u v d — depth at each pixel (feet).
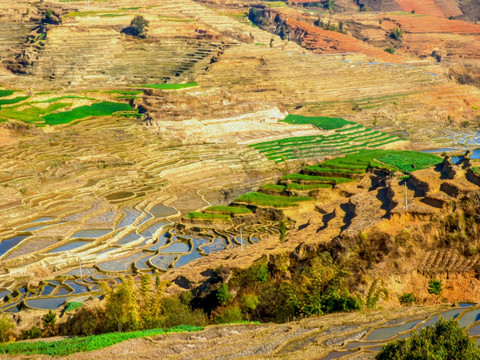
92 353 142.31
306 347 143.23
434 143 509.76
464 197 239.71
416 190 274.77
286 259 204.54
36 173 330.13
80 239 269.64
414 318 162.61
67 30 655.76
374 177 352.69
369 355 138.51
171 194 353.10
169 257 257.55
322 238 218.18
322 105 583.99
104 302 183.01
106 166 365.20
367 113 577.02
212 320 176.55
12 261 240.94
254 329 159.94
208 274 204.85
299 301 178.60
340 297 177.78
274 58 653.71
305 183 353.72
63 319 181.78
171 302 179.63
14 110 424.46
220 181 382.01
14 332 175.73
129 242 273.95
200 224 302.66
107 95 486.38
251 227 297.12
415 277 205.67
